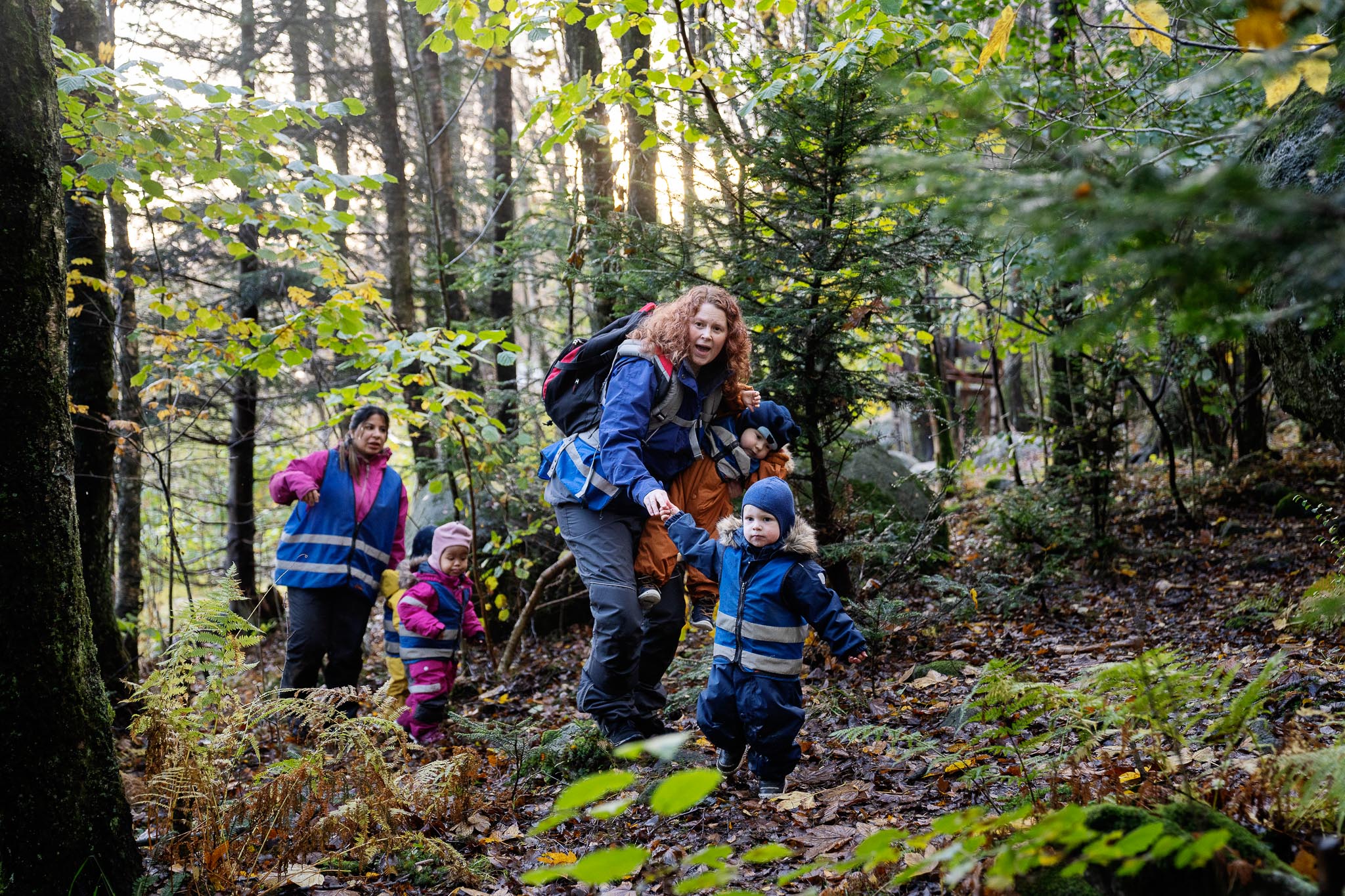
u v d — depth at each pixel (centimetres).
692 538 371
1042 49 836
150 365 571
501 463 688
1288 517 748
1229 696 372
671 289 539
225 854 294
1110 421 741
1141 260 121
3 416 254
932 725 409
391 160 942
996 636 581
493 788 402
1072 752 267
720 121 520
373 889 303
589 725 429
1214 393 917
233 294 955
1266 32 132
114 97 454
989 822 156
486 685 636
